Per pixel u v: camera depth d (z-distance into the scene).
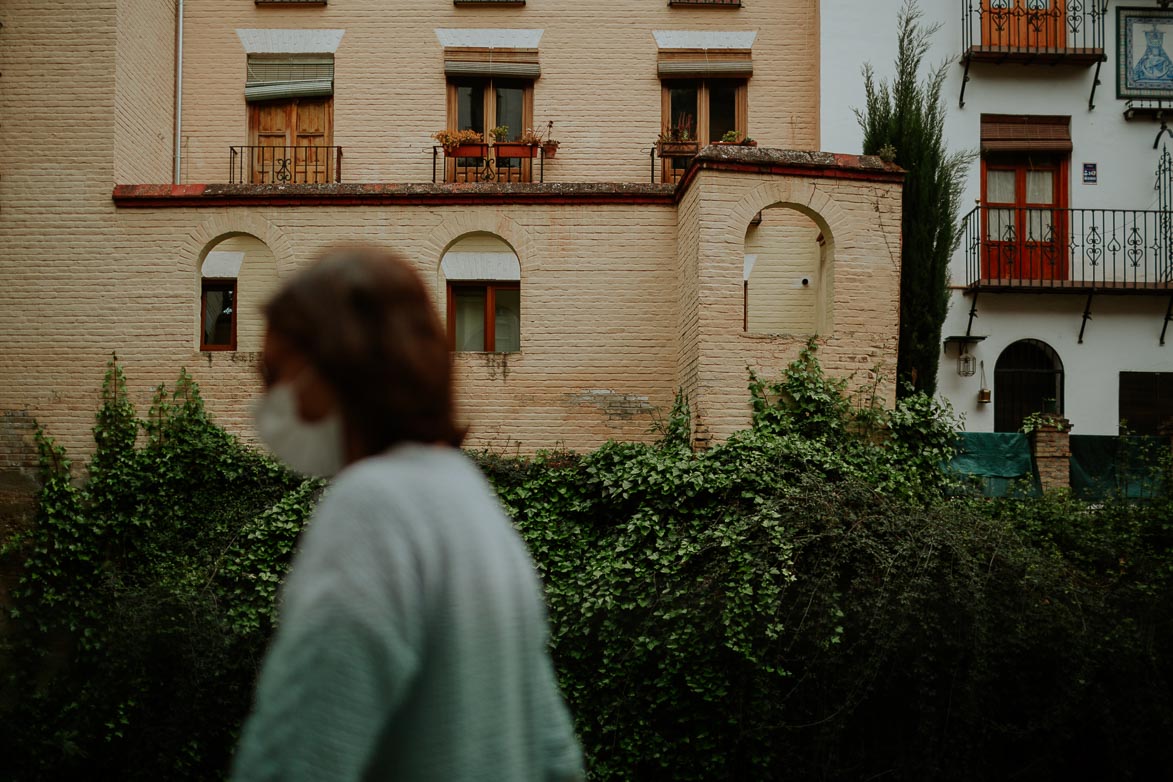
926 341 13.78
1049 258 15.78
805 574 10.27
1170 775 10.09
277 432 1.72
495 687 1.57
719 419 11.88
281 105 16.48
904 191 13.94
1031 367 15.64
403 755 1.53
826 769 10.02
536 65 16.53
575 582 11.14
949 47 15.81
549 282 13.27
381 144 16.42
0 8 13.65
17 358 13.03
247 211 13.27
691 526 10.91
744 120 16.52
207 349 13.57
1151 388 15.52
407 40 16.55
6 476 12.56
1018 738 10.09
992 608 10.02
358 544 1.52
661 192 13.30
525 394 13.12
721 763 10.30
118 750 10.94
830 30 15.79
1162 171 15.84
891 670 10.07
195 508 12.12
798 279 15.31
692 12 16.58
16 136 13.45
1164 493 11.72
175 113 16.09
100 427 12.68
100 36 13.59
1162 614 10.27
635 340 13.20
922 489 11.58
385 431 1.69
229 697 11.06
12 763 10.73
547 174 16.39
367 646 1.46
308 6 16.53
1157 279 15.65
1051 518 11.58
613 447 11.79
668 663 10.40
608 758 10.70
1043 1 15.78
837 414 11.87
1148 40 16.02
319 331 1.65
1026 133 15.88
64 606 11.73
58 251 13.21
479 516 1.64
